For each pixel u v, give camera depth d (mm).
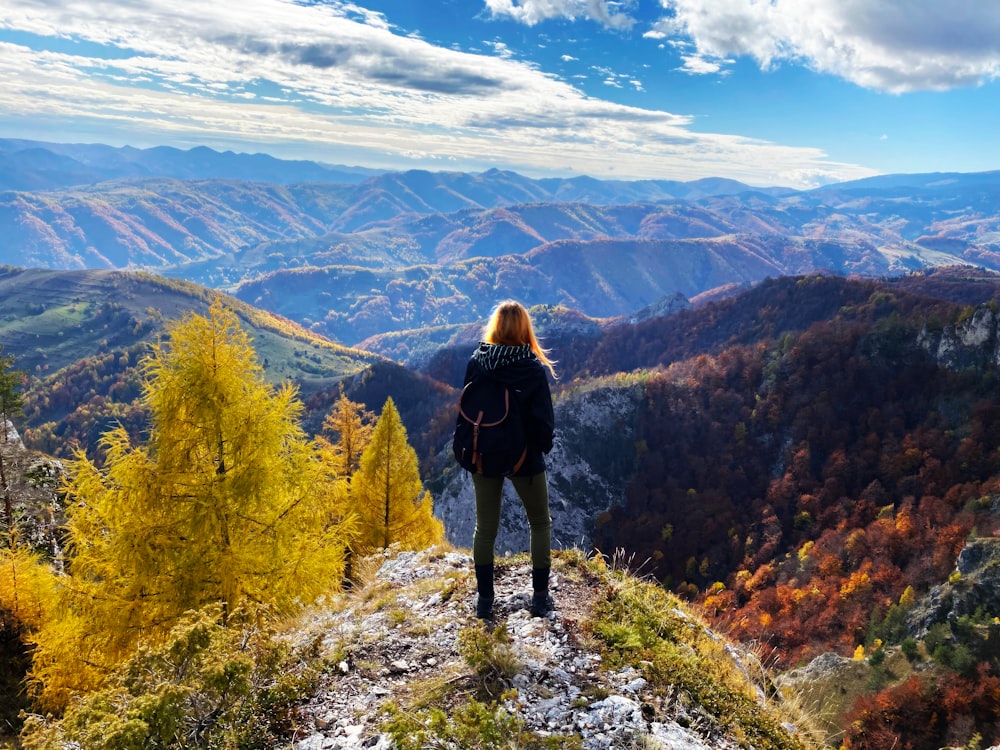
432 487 104188
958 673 55250
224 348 10328
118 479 9844
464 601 5340
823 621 79625
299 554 10516
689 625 5391
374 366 165375
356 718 3707
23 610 12805
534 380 4430
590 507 120625
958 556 73188
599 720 3564
